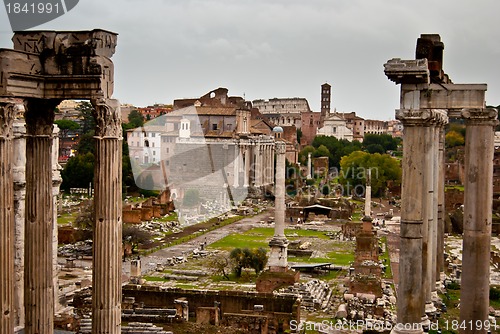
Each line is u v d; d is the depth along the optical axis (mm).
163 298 62844
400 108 32719
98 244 24969
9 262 23078
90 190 163000
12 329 23453
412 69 31969
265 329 56531
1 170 22797
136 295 63188
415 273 32656
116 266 25281
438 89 32406
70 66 24922
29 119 25719
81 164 165625
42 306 26031
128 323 52094
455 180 198125
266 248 110875
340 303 71375
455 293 52719
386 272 89875
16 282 43719
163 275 88125
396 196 199625
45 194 25938
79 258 94188
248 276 87875
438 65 33531
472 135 32531
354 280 71250
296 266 90000
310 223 153125
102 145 24875
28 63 24266
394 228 139500
